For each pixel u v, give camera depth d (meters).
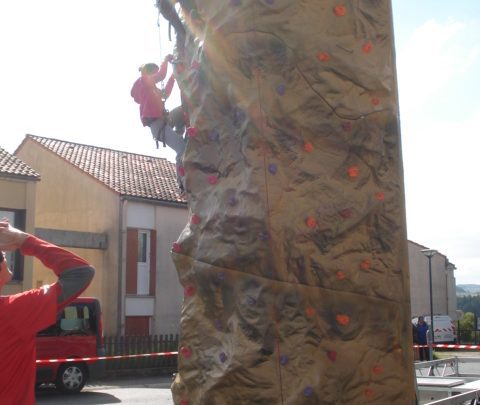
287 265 3.01
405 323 3.20
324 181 3.12
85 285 2.68
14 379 2.49
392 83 3.37
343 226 3.12
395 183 3.29
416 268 41.59
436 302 42.97
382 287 3.16
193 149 3.28
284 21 3.18
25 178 21.59
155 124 4.17
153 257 26.11
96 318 16.44
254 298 2.99
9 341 2.49
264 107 3.10
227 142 3.18
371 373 3.06
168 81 4.26
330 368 2.98
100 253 25.66
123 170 28.66
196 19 3.39
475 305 68.56
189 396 3.10
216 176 3.20
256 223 3.02
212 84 3.24
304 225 3.06
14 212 21.53
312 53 3.19
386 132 3.30
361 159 3.21
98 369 16.30
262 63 3.15
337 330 3.03
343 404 2.98
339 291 3.07
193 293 3.18
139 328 25.42
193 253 3.19
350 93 3.24
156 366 21.64
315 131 3.15
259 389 2.92
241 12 3.20
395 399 3.09
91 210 26.33
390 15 3.42
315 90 3.18
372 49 3.33
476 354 28.14
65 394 15.70
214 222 3.13
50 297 2.58
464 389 5.99
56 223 27.36
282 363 2.94
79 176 26.95
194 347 3.12
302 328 2.98
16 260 21.11
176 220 27.06
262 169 3.05
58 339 15.66
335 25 3.26
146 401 14.66
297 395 2.91
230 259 3.05
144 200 25.91
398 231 3.25
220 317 3.07
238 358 2.95
